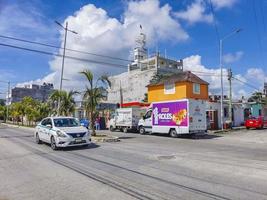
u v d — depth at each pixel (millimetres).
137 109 31453
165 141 20672
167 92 33625
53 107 42812
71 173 9508
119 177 8742
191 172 9289
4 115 96312
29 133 31688
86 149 15656
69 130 15789
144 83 70312
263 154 13508
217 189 7250
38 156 13461
